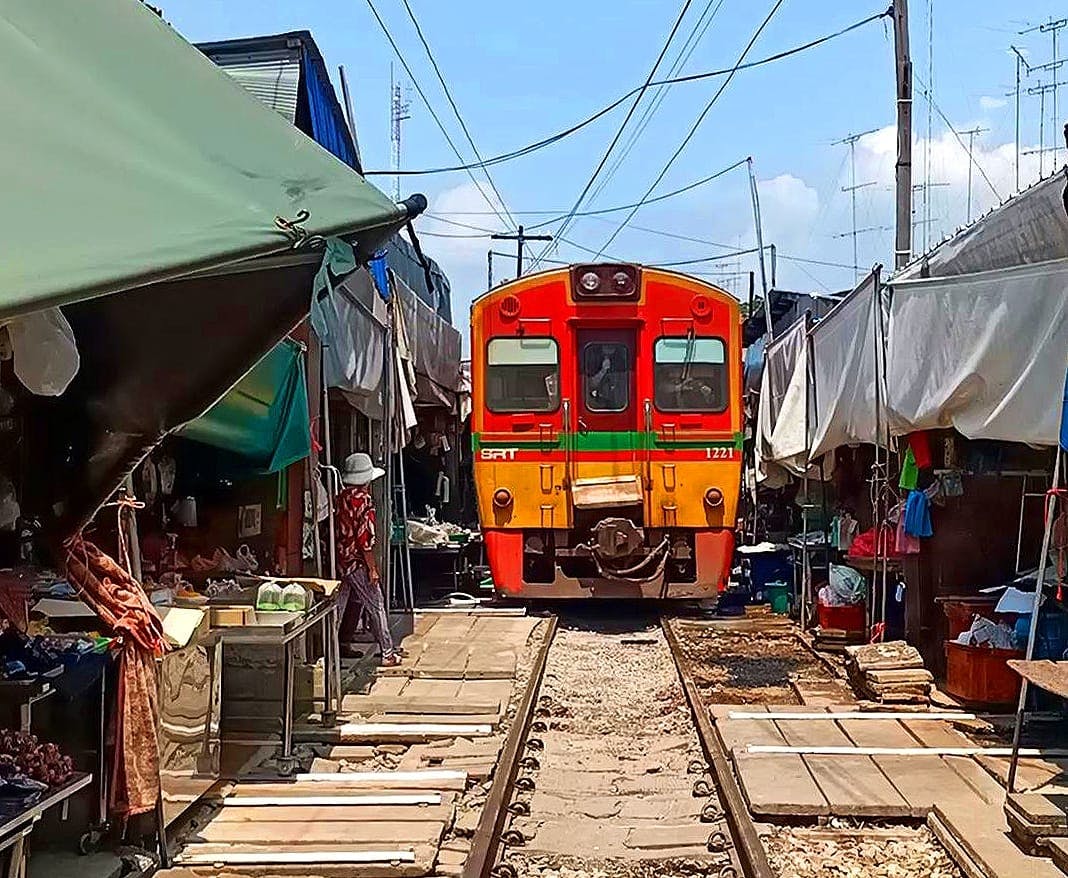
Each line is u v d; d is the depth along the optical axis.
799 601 15.02
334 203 5.24
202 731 6.25
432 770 7.25
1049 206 7.09
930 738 7.95
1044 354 7.28
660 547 14.28
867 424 10.91
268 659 7.91
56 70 4.86
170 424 5.55
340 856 5.60
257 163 5.21
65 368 4.87
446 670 10.45
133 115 4.93
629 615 15.97
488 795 6.77
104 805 5.40
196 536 9.13
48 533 5.45
